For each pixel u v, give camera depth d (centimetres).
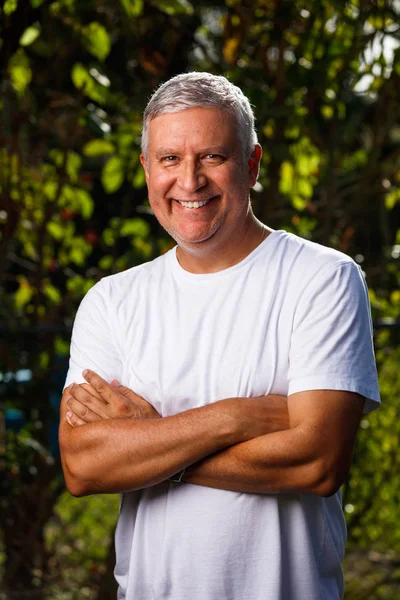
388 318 437
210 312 233
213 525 224
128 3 401
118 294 247
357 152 463
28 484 438
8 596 438
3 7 348
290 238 239
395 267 439
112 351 245
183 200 226
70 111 434
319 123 430
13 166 443
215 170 225
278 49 409
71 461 235
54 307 454
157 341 237
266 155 420
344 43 408
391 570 443
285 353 227
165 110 226
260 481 220
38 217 457
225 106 226
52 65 430
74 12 407
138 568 237
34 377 430
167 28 423
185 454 221
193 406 231
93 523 486
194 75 229
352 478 444
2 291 445
